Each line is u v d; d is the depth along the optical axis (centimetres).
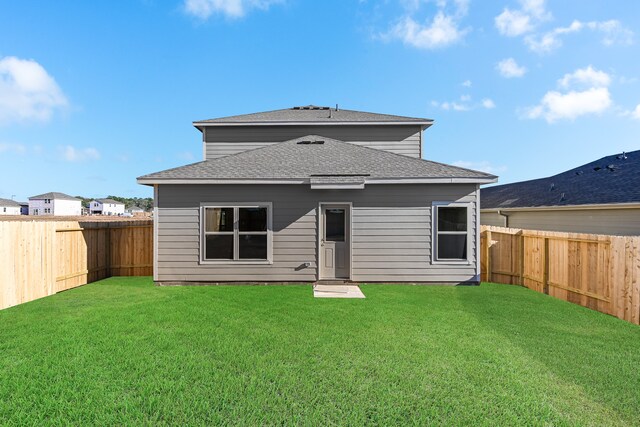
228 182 866
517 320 571
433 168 930
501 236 938
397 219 888
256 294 761
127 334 489
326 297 732
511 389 342
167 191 886
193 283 884
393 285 873
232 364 392
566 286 721
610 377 369
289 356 415
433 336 488
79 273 866
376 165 959
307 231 894
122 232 1025
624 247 584
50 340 465
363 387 342
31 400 317
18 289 673
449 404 313
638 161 1414
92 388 338
